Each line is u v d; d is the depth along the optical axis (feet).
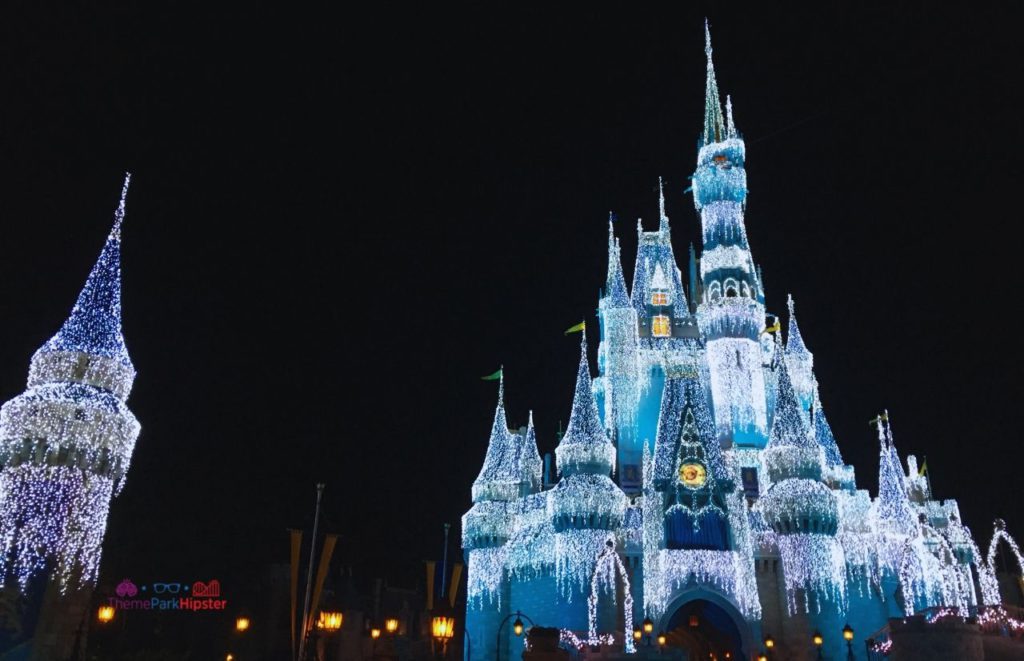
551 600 223.92
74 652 124.16
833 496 229.04
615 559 220.64
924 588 232.94
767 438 270.87
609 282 300.81
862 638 217.56
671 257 312.71
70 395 141.49
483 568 250.57
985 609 175.42
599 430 234.17
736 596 216.95
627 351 285.64
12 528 135.33
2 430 138.72
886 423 256.52
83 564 140.05
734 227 291.79
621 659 178.81
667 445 235.20
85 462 141.49
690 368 246.68
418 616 313.53
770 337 305.12
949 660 147.64
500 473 262.47
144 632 240.94
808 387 301.63
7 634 132.05
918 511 285.43
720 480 230.68
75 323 147.13
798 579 221.46
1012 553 304.71
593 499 223.92
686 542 225.15
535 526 240.73
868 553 228.63
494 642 239.50
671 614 216.13
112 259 153.38
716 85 316.60
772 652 209.67
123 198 157.38
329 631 169.78
